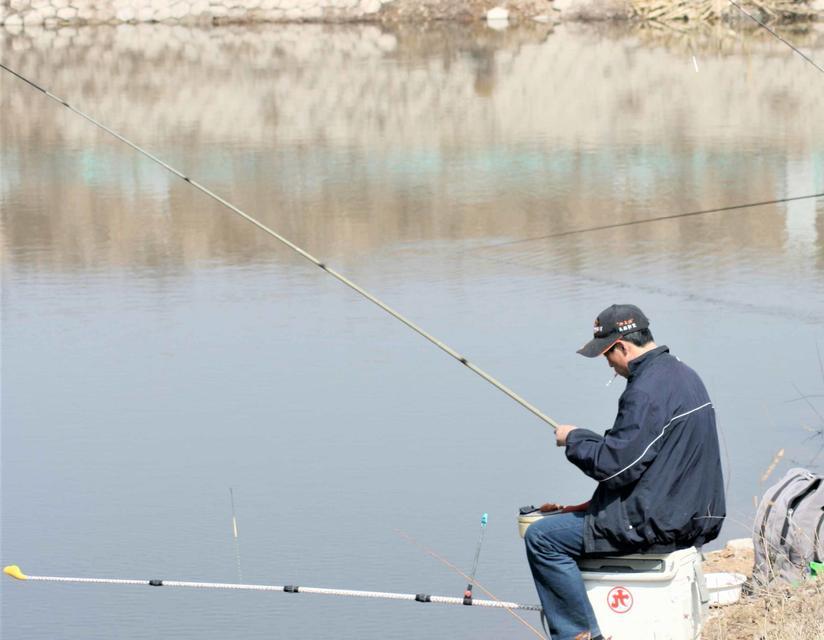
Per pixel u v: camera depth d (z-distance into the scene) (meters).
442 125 36.19
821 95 39.00
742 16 55.66
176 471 13.61
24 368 17.23
